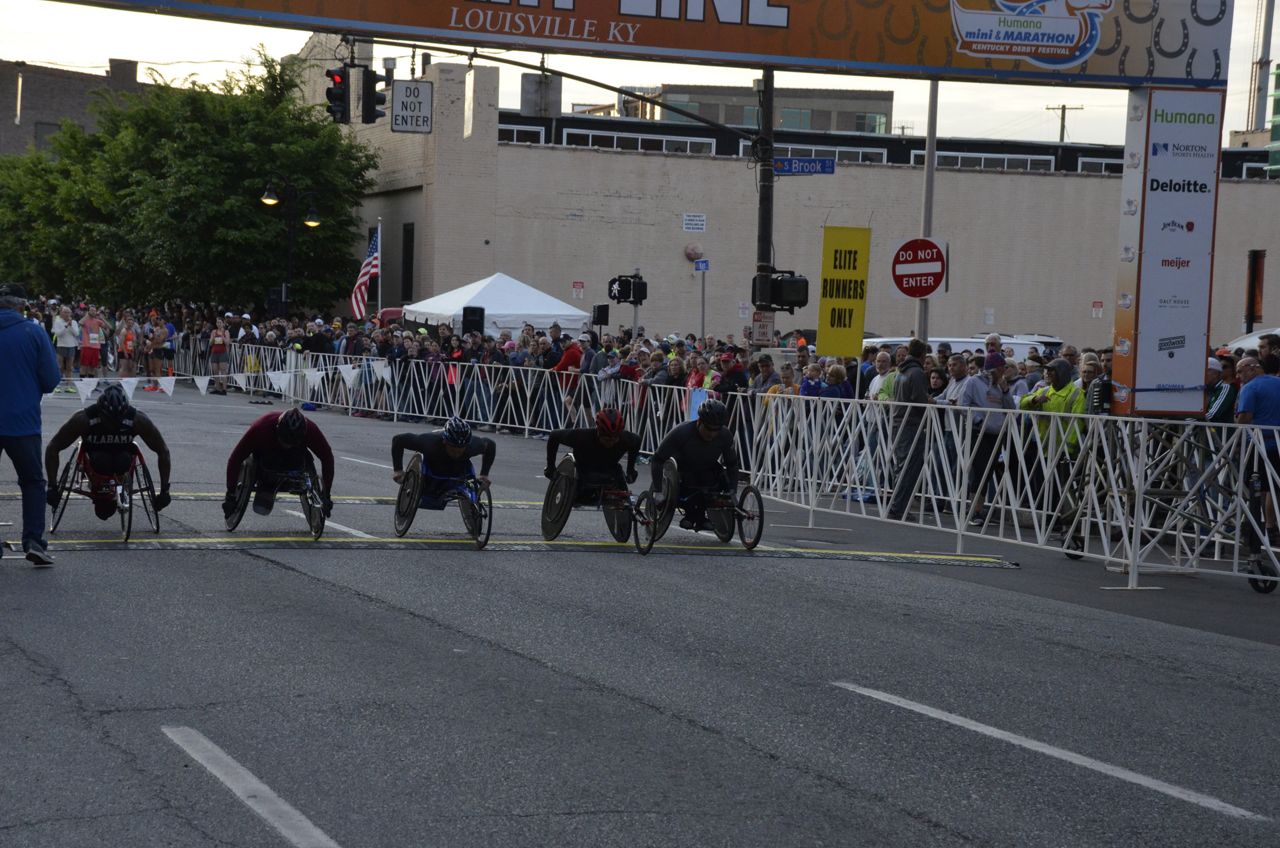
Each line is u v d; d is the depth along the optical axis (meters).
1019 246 49.03
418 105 45.00
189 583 10.88
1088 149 55.12
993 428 15.09
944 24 19.28
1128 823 6.11
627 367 25.64
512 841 5.57
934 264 18.75
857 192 48.09
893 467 16.55
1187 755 7.27
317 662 8.49
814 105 102.94
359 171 48.88
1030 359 20.62
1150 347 15.39
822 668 8.91
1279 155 67.12
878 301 48.56
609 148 47.75
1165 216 15.28
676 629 9.95
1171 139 15.20
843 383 20.02
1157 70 19.55
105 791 6.05
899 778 6.62
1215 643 10.52
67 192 56.22
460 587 11.23
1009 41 19.34
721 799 6.20
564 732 7.19
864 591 12.09
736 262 47.56
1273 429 12.93
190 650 8.69
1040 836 5.88
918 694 8.33
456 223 45.34
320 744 6.82
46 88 107.56
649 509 13.61
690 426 14.04
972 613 11.26
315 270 48.75
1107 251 49.50
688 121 56.56
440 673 8.34
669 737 7.17
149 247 47.78
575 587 11.49
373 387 33.22
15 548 12.13
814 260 48.06
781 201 47.66
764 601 11.30
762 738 7.23
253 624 9.50
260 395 38.06
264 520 14.70
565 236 46.31
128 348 43.22
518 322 34.56
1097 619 11.35
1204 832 6.03
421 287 46.47
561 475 14.02
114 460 12.73
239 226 46.47
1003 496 15.00
